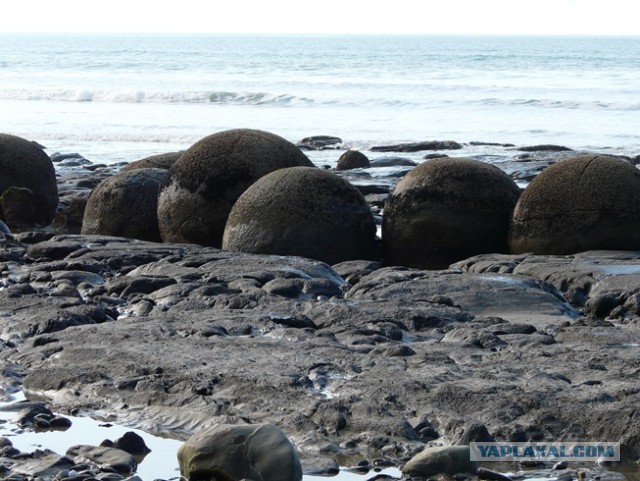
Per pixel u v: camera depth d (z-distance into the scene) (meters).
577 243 18.06
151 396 11.09
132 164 24.72
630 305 15.03
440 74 101.50
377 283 15.95
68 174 35.50
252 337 13.20
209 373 11.52
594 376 11.22
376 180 35.06
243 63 127.44
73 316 14.24
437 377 11.23
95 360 12.28
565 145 50.41
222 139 20.42
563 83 86.38
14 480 8.83
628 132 54.66
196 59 141.62
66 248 19.34
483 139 53.53
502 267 17.17
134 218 21.81
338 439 9.95
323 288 15.70
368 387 10.92
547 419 10.08
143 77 101.00
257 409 10.66
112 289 16.25
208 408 10.66
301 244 18.41
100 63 132.00
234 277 16.39
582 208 18.08
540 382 10.96
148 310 15.14
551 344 12.73
